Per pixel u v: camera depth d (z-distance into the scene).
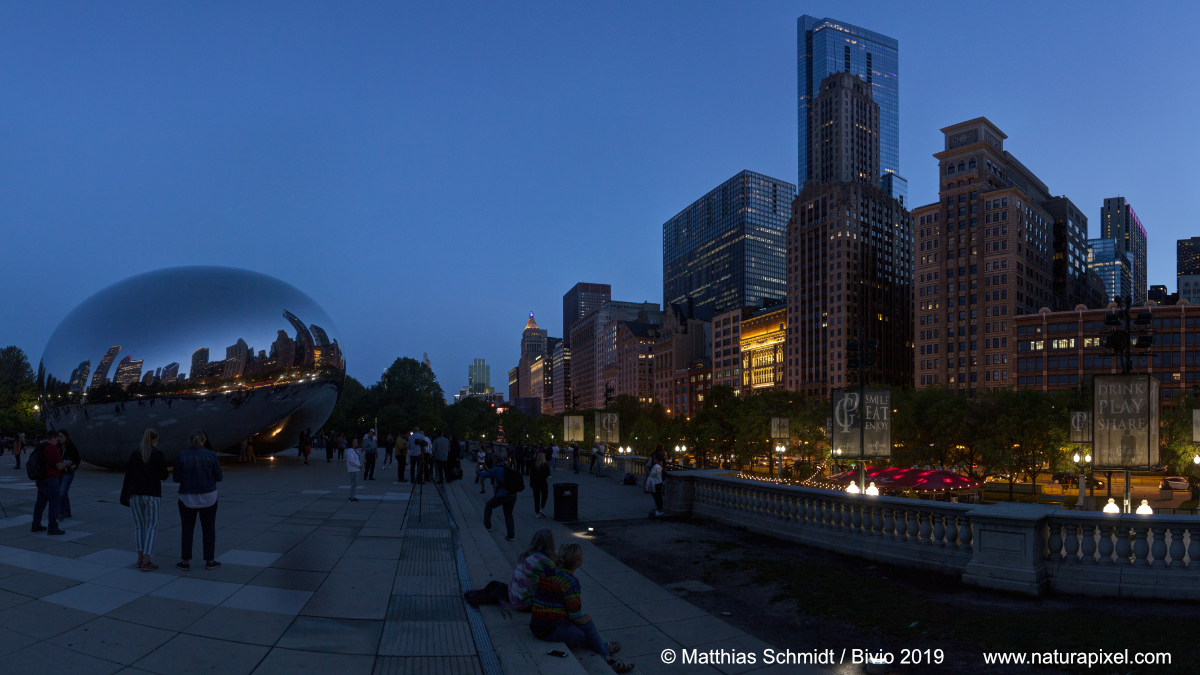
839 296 154.25
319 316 29.91
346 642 6.56
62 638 6.24
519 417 152.62
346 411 99.56
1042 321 113.00
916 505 11.00
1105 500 52.81
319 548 11.37
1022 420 56.00
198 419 25.39
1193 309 101.06
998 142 145.00
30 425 71.25
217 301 26.39
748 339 189.75
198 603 7.62
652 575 10.59
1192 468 53.78
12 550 10.08
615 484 27.52
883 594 9.33
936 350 128.75
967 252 125.31
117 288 26.56
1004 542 9.55
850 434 19.12
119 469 26.28
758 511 14.97
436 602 8.17
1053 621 8.00
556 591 6.71
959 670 6.50
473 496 21.88
